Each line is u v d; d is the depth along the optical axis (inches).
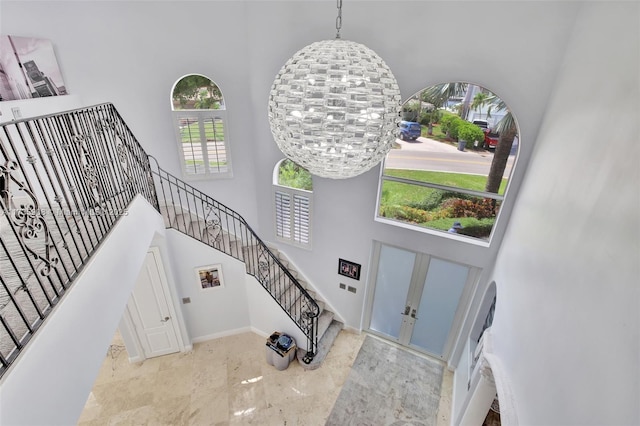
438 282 173.2
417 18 125.9
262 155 190.2
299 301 199.5
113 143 112.3
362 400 162.2
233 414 154.7
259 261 197.6
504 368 91.4
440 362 185.9
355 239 180.5
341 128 57.7
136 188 125.4
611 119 63.2
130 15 155.3
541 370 66.6
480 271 157.6
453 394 164.6
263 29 158.1
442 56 127.1
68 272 68.9
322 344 191.5
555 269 72.2
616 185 53.8
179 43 165.2
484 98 131.7
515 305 96.1
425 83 133.7
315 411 156.6
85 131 96.3
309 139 60.1
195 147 189.5
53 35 145.9
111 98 166.6
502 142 134.7
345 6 136.6
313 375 175.9
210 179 198.5
